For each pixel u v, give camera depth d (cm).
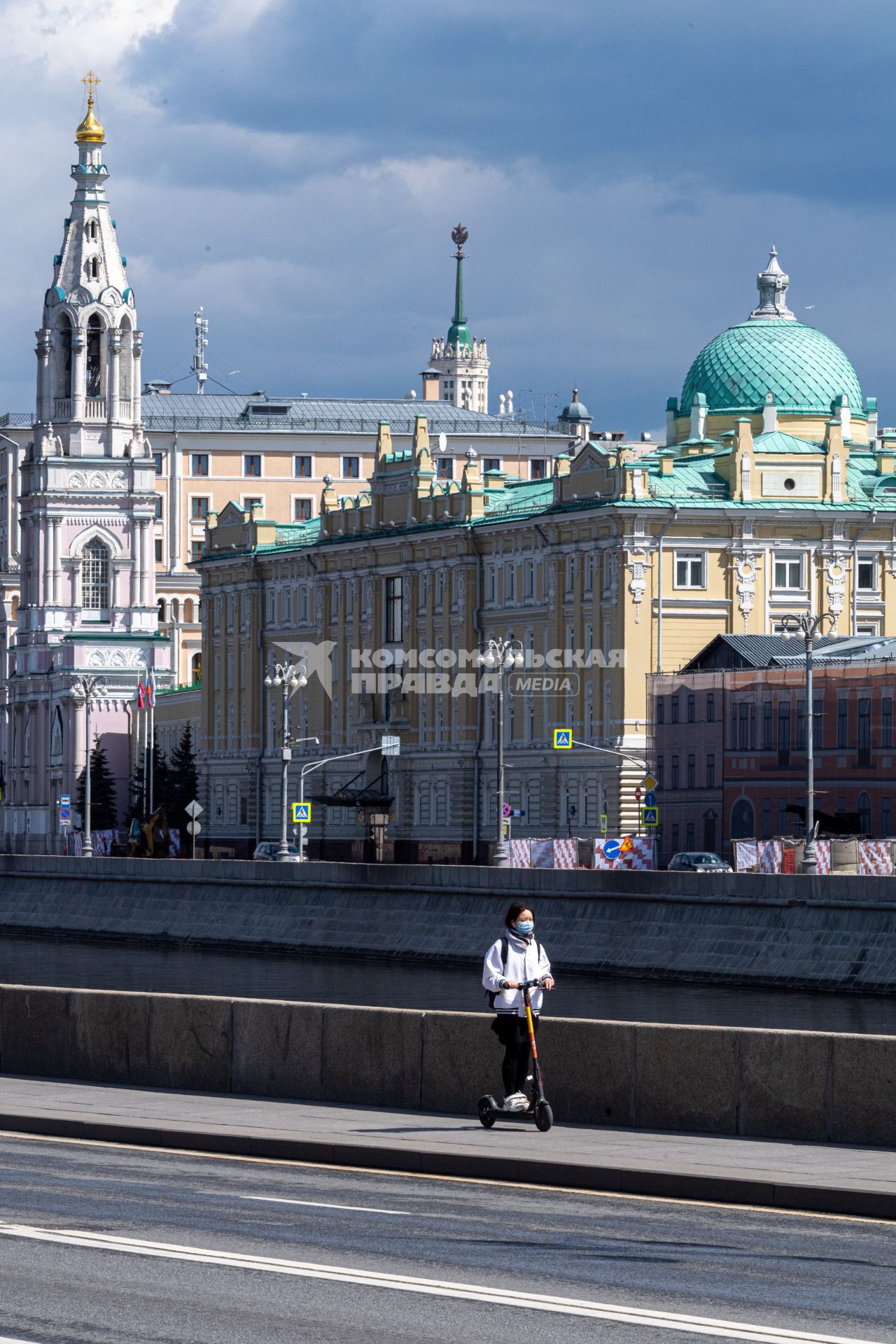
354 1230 6462
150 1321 5259
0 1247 6128
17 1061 10300
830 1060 8056
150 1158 8100
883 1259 6138
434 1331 5150
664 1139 8162
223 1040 9594
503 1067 8575
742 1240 6406
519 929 8575
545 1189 7419
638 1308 5394
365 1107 9131
